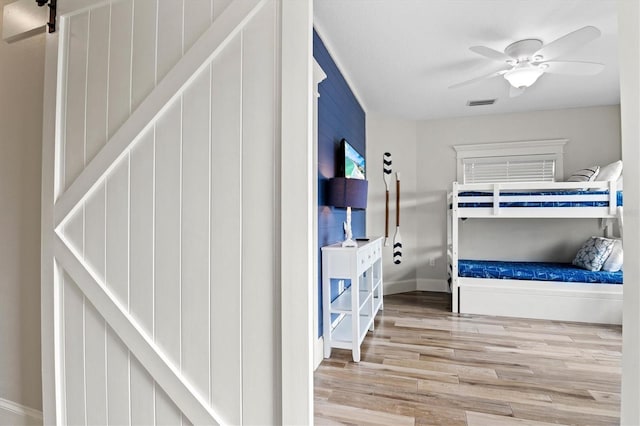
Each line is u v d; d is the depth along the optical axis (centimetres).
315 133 230
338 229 307
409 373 221
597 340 278
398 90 367
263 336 101
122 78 120
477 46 243
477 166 453
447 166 462
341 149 305
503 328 308
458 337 286
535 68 267
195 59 108
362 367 231
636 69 73
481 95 379
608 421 170
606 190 324
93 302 122
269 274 101
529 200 342
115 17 121
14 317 158
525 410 179
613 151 407
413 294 445
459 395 194
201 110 108
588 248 362
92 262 124
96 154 123
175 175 112
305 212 96
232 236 105
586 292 326
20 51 156
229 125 105
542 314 337
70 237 128
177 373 111
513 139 439
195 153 109
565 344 269
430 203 467
